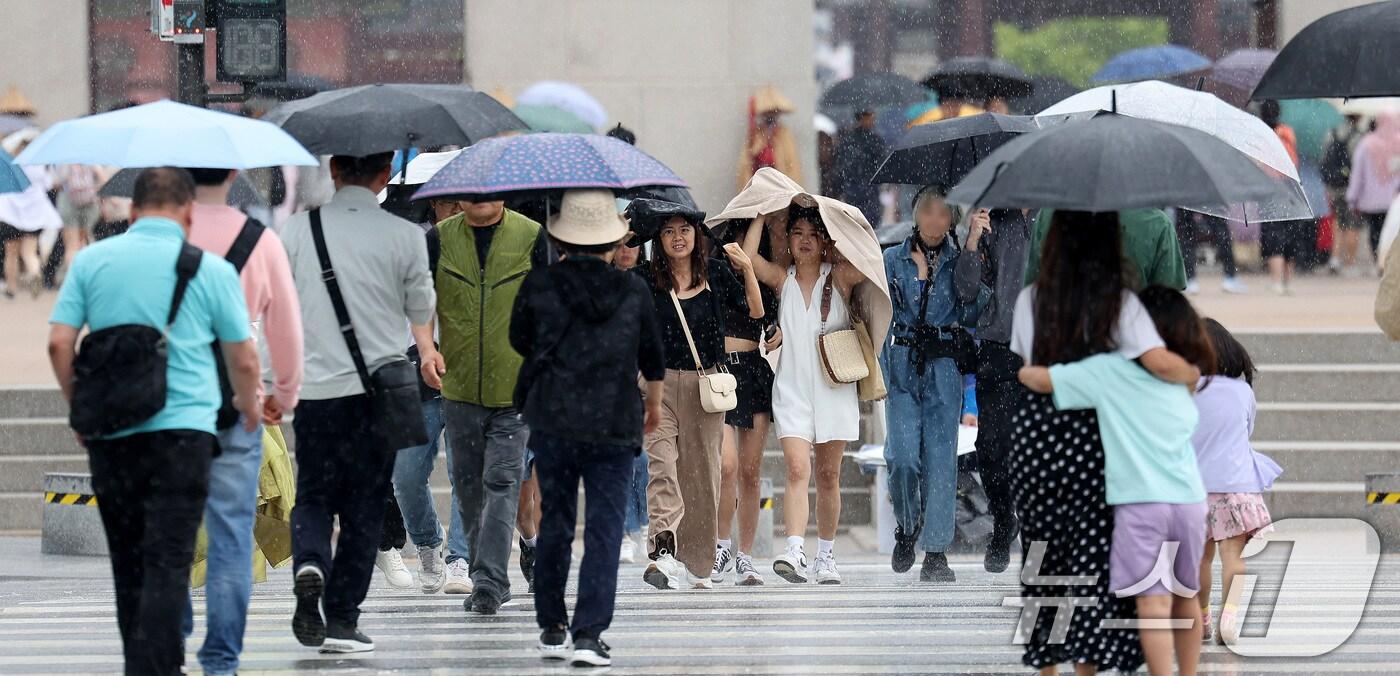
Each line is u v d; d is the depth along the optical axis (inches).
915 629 1196.5
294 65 3543.3
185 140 909.8
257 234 922.1
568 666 1045.8
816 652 1103.6
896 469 1451.8
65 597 1421.0
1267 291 2812.5
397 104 1095.0
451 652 1093.1
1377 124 3058.6
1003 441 1433.3
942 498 1450.5
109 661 1096.2
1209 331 1099.3
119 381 836.0
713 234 1411.2
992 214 1428.4
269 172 2753.4
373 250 1043.3
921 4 4985.2
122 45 3565.5
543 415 1008.9
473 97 1149.7
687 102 2701.8
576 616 1032.8
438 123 1095.0
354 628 1080.8
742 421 1427.2
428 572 1402.6
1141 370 856.9
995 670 1037.2
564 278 1016.2
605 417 1005.2
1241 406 1103.6
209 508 911.7
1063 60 4726.9
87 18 3218.5
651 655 1091.3
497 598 1230.3
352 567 1069.1
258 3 1651.1
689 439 1350.9
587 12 2689.5
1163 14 4608.8
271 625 1234.6
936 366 1435.8
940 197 1422.2
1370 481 1711.4
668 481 1352.1
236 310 869.8
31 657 1112.8
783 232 1433.3
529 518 1370.6
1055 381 853.2
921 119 2805.1
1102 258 860.6
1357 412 2000.5
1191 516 862.5
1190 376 857.5
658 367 1032.2
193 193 883.4
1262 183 861.2
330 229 1044.5
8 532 1925.4
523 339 1025.5
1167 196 834.2
